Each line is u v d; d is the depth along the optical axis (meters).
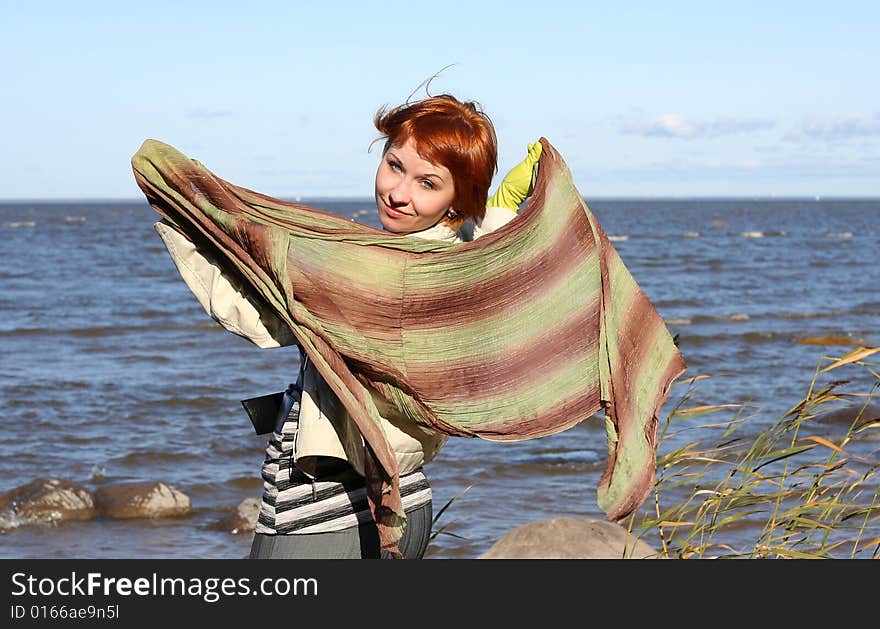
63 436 12.14
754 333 22.38
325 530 2.16
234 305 2.16
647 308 2.43
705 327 24.09
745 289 34.69
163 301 29.55
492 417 2.17
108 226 94.62
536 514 8.70
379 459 1.99
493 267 2.17
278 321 2.17
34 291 32.41
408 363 2.14
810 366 17.59
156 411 13.82
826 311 27.80
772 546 3.50
